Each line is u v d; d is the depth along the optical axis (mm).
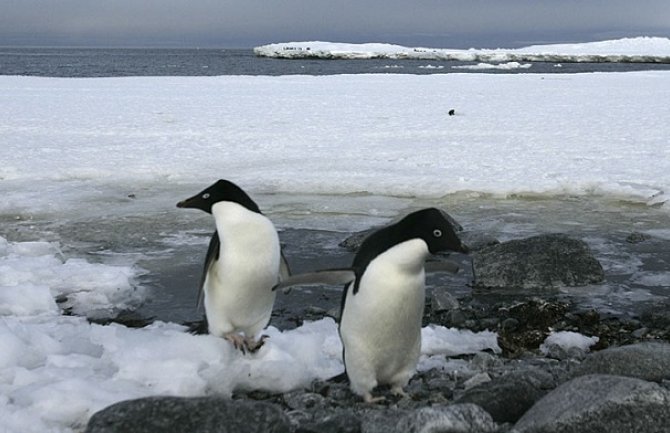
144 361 4262
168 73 56469
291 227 8773
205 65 78938
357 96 25719
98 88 28375
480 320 5789
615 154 13422
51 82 31344
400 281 3604
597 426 3002
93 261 7422
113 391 3938
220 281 4270
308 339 4730
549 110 21391
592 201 10062
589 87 30641
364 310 3688
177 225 8844
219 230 4238
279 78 35719
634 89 29500
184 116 19453
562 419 3018
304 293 6508
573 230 8578
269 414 3256
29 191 10609
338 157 13320
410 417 3184
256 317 4406
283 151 14031
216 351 4391
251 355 4438
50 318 5672
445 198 10273
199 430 3174
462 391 4090
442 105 22734
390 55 107938
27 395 3797
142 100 23703
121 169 12055
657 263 7320
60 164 12477
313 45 125062
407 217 3604
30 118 18594
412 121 18656
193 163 12719
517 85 31844
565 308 5980
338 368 4547
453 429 3113
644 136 15781
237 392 4285
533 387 3666
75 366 4301
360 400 4043
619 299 6320
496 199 10250
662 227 8703
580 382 3254
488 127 17531
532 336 5457
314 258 7504
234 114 20016
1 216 9297
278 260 4312
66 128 16969
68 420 3684
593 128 17219
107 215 9305
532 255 6863
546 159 12945
